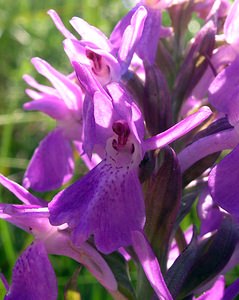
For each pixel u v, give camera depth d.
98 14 0.16
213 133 0.07
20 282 0.07
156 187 0.07
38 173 0.09
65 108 0.08
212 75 0.08
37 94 0.09
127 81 0.07
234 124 0.07
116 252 0.08
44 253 0.07
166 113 0.07
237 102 0.07
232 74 0.07
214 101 0.07
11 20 0.17
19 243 0.12
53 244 0.07
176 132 0.06
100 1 0.17
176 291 0.07
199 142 0.07
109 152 0.07
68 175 0.09
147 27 0.08
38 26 0.18
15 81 0.15
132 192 0.06
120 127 0.07
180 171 0.07
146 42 0.08
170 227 0.07
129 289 0.07
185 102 0.08
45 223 0.07
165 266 0.07
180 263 0.07
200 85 0.08
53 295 0.07
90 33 0.07
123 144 0.07
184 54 0.08
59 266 0.11
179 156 0.07
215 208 0.08
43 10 0.17
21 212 0.07
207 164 0.07
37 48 0.17
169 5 0.08
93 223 0.06
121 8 0.18
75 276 0.07
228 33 0.08
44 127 0.15
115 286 0.07
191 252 0.07
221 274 0.08
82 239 0.06
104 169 0.06
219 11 0.08
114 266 0.07
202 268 0.07
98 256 0.07
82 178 0.07
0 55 0.17
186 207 0.08
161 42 0.08
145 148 0.06
